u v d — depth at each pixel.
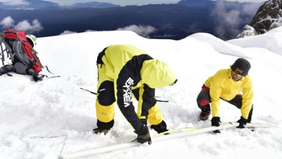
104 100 2.56
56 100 3.68
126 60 2.26
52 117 3.15
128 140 2.77
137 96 2.70
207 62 7.49
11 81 4.41
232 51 9.63
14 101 3.62
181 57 7.47
